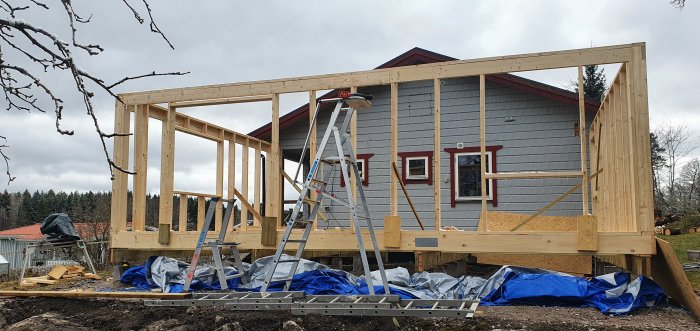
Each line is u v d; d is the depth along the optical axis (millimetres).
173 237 7590
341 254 9727
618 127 7051
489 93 11359
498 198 11133
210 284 6988
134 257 8141
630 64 6016
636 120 5953
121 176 7914
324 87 7070
